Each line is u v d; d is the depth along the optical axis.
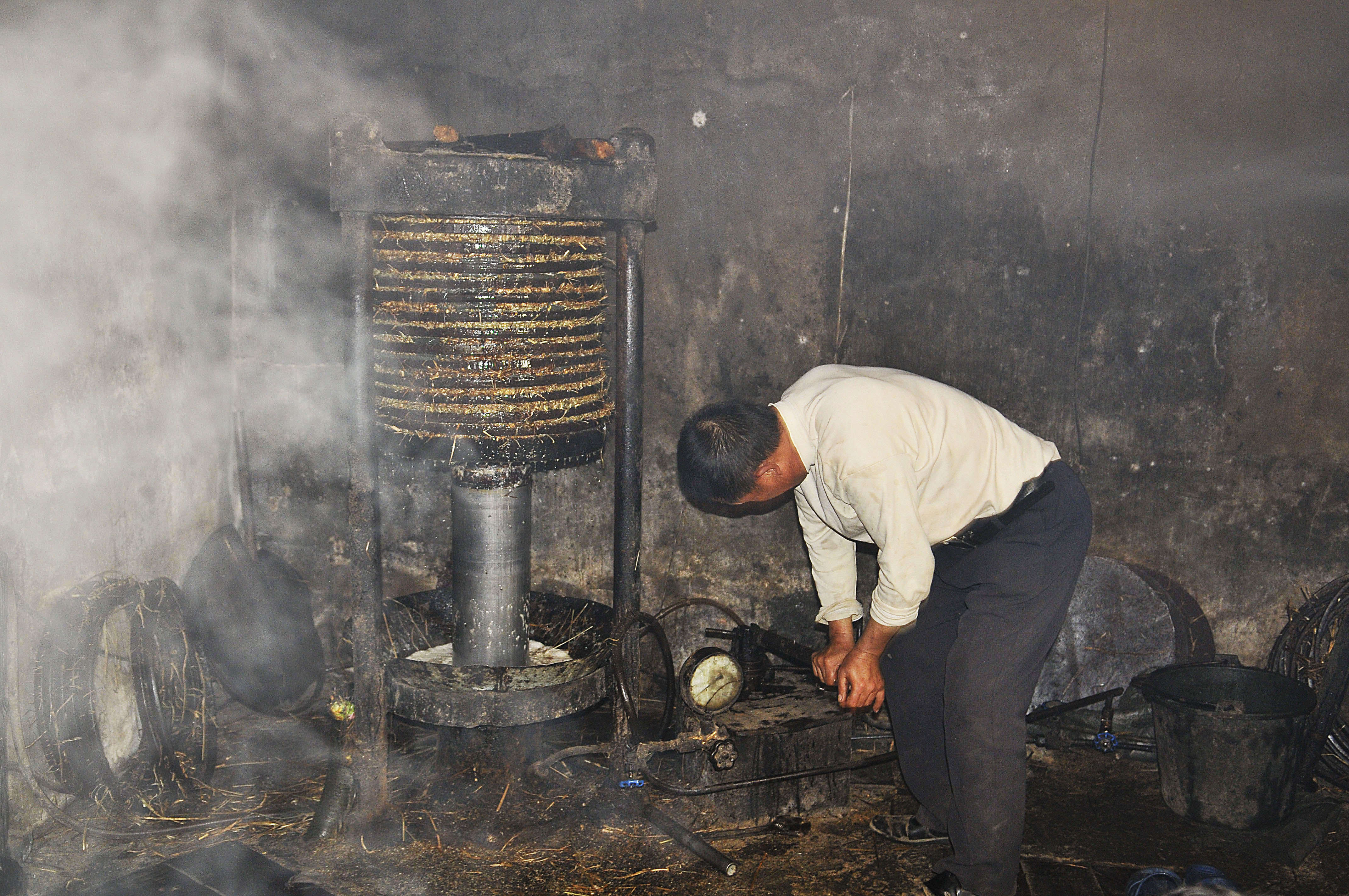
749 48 3.25
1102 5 3.05
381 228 2.57
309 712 3.55
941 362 3.32
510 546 2.78
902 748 2.71
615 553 2.90
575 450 2.66
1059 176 3.16
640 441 2.85
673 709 3.00
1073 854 2.72
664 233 3.40
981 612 2.41
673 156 3.35
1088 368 3.26
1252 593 3.31
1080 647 3.39
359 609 2.70
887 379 2.38
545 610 3.11
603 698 2.80
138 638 2.93
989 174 3.20
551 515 3.62
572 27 3.32
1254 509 3.26
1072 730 3.27
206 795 2.97
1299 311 3.12
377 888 2.56
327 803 2.76
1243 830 2.78
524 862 2.68
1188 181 3.10
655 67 3.30
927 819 2.75
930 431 2.30
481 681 2.60
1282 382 3.17
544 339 2.54
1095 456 3.31
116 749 3.10
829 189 3.29
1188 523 3.31
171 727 3.12
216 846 2.72
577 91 3.36
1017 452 2.42
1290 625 3.17
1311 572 3.25
